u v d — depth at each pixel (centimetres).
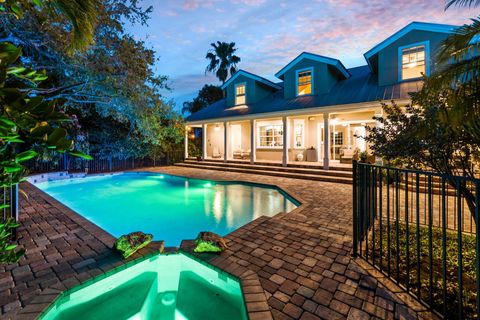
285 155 1251
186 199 920
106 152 1466
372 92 1048
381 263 312
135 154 1546
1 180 92
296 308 249
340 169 1060
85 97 860
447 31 931
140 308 299
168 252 382
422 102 382
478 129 291
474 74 303
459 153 362
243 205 825
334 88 1276
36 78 94
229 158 1748
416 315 237
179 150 1812
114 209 799
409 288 269
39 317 230
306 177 1077
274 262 343
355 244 357
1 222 100
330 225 492
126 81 764
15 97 78
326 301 259
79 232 450
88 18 314
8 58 80
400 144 398
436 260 342
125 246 360
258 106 1455
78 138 1124
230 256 360
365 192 389
